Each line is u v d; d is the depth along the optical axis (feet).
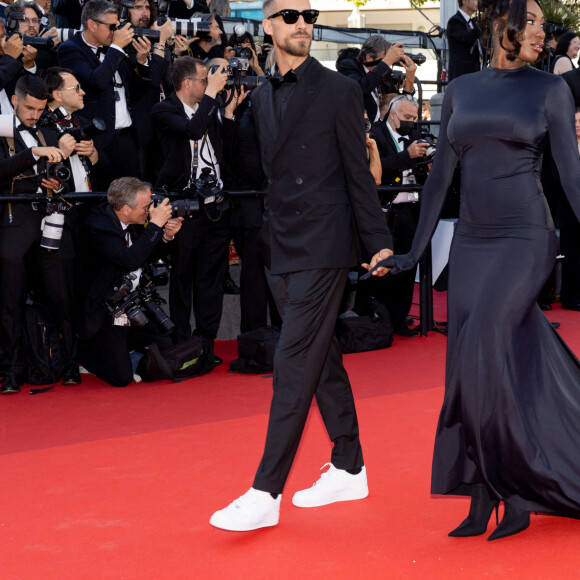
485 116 9.37
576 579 8.54
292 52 9.86
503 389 9.18
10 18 19.24
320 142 9.91
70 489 11.73
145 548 9.68
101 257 17.69
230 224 20.07
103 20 19.65
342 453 10.91
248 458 12.86
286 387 9.88
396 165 20.52
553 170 24.85
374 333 20.56
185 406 16.15
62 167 16.65
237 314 22.70
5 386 17.37
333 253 9.89
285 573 8.91
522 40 9.20
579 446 9.41
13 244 17.16
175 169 18.88
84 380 18.47
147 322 17.49
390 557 9.21
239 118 19.84
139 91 20.86
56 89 17.79
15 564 9.36
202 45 22.45
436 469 9.75
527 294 9.28
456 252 9.77
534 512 9.48
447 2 36.73
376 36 22.35
